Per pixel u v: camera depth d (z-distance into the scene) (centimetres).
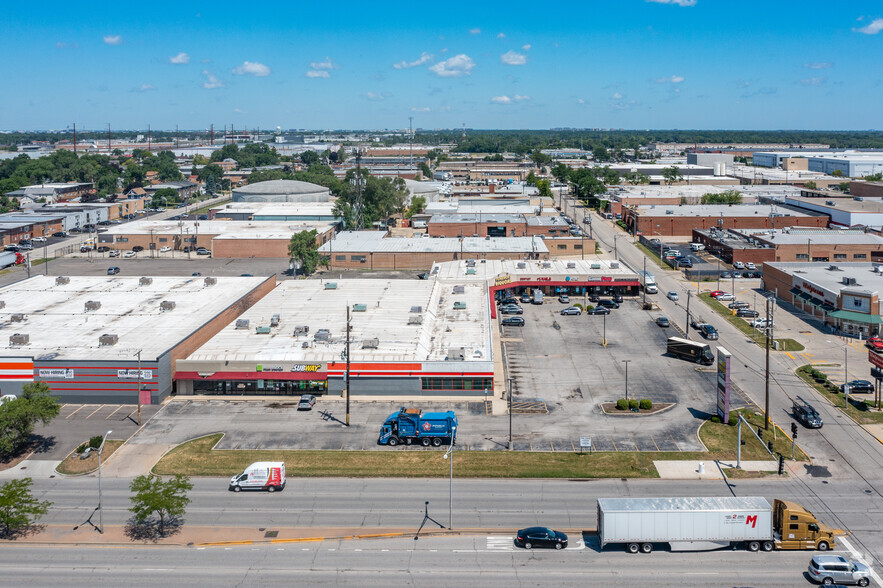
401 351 11100
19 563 6581
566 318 15250
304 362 10762
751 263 19988
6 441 8462
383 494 7812
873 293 13512
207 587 6194
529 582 6241
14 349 10894
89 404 10438
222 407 10362
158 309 13112
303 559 6625
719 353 9694
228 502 7662
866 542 6794
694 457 8588
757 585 6166
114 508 7569
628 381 11288
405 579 6294
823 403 10312
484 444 8994
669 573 6356
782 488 7844
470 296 15012
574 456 8631
